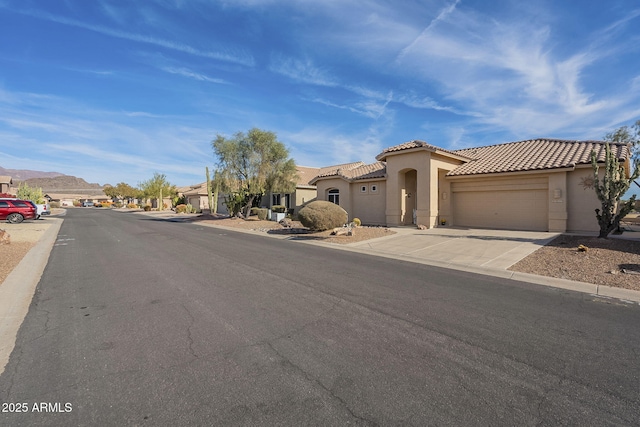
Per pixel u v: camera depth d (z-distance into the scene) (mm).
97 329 4695
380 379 3361
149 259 10070
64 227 22109
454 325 4777
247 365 3652
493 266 8695
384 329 4633
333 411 2859
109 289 6770
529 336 4398
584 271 7812
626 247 9883
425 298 6082
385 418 2766
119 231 19391
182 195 58156
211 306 5637
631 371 3516
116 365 3676
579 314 5238
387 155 20391
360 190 23875
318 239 14914
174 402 3008
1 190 47312
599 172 14203
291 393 3129
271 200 31781
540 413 2828
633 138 27562
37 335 4508
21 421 2754
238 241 14633
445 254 10516
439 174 19625
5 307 5676
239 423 2715
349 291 6539
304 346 4109
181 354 3920
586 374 3457
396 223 20234
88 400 3043
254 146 26188
